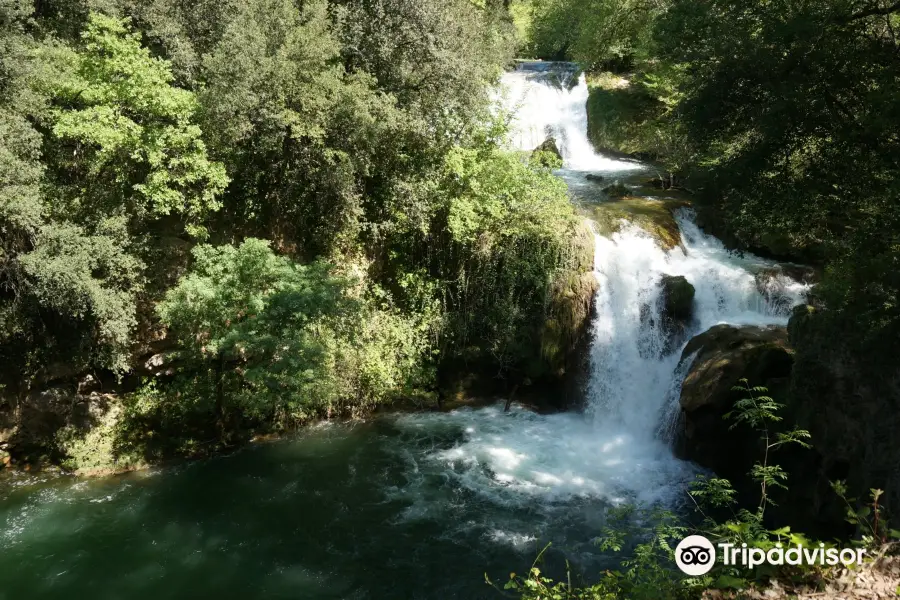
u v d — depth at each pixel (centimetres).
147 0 1536
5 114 1238
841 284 1129
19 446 1422
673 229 1880
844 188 1270
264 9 1496
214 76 1386
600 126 2856
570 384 1709
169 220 1521
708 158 1889
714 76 1274
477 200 1728
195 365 1498
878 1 1255
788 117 1167
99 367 1451
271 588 1067
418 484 1371
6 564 1109
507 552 1154
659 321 1645
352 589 1067
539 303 1723
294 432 1587
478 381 1764
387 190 1745
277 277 1410
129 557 1134
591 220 1841
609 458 1484
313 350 1384
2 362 1397
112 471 1401
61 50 1348
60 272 1225
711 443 1345
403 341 1722
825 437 1098
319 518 1254
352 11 1681
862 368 1048
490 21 2381
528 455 1495
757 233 1806
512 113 2038
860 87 1197
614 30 2889
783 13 1239
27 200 1212
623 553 1139
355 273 1727
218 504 1294
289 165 1648
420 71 1728
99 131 1264
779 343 1377
